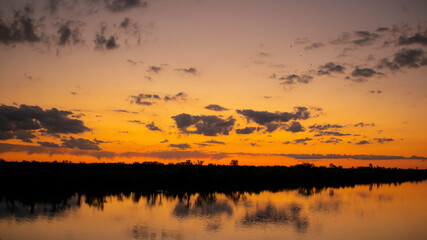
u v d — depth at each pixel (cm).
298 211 4788
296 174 11925
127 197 6116
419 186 10612
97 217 4175
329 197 6606
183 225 3800
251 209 4903
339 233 3528
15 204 5100
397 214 4666
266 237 3334
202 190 7650
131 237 3294
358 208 5159
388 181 14050
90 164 10375
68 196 6150
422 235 3494
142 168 9700
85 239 3206
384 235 3478
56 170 8431
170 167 9981
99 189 7288
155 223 3888
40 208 4759
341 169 14125
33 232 3416
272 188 8644
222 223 3916
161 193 6894
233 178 9800
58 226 3684
